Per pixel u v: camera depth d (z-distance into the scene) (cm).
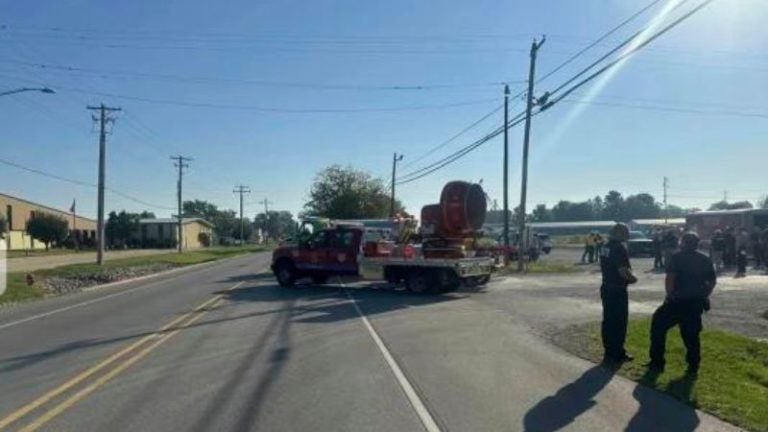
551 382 995
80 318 1898
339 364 1136
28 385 997
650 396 908
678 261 1049
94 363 1166
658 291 2350
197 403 877
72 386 984
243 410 841
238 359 1186
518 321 1669
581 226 12125
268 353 1245
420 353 1238
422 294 2439
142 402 884
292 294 2502
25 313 2123
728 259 3609
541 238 6144
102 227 5209
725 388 934
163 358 1204
